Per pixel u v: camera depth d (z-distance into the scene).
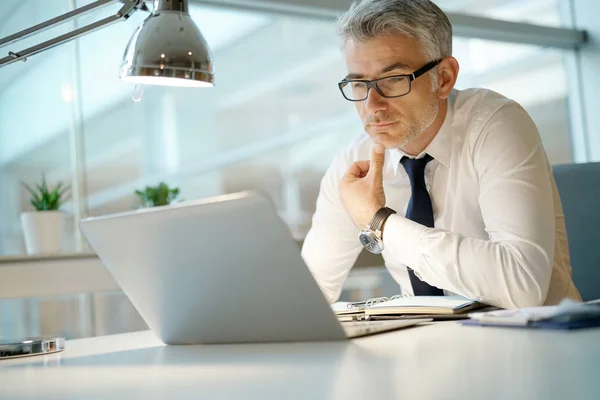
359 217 1.68
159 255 1.15
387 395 0.67
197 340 1.25
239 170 3.54
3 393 0.84
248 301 1.13
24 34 1.40
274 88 3.62
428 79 1.73
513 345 0.93
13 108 3.02
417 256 1.54
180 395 0.75
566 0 4.54
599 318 1.09
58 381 0.91
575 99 4.53
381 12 1.69
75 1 3.15
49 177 3.10
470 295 1.51
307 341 1.14
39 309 3.08
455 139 1.83
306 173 3.71
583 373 0.71
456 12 3.91
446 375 0.75
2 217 3.00
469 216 1.84
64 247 3.11
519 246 1.51
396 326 1.22
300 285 1.07
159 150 3.35
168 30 1.47
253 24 3.55
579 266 2.20
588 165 2.25
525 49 4.36
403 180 1.98
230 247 1.07
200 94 3.44
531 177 1.62
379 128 1.73
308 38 3.69
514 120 1.72
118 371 0.97
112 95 3.23
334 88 3.77
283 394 0.71
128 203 3.27
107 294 3.20
